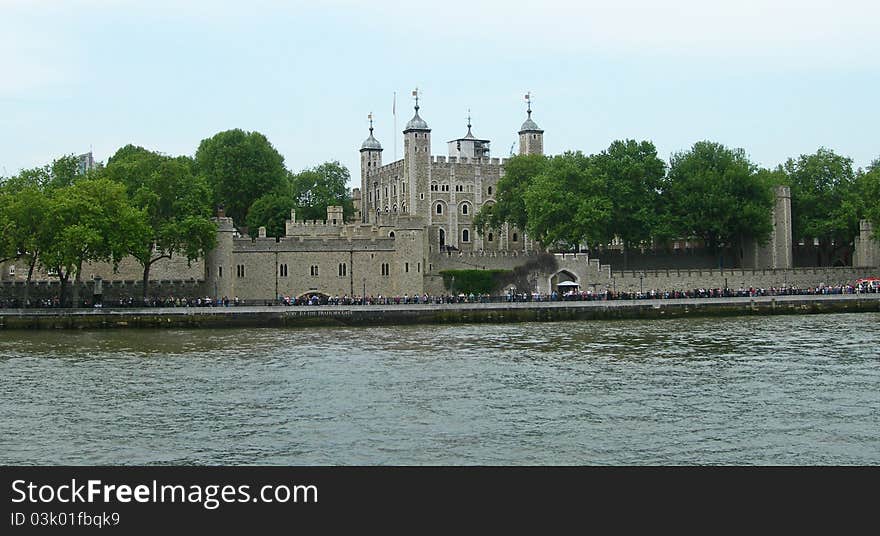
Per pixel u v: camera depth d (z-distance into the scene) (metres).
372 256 126.88
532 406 55.06
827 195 159.00
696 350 79.69
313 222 148.62
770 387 60.62
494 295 129.25
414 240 126.88
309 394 59.09
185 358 76.06
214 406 55.56
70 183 122.88
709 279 138.88
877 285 135.38
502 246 183.62
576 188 139.25
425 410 54.09
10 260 108.00
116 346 84.88
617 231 141.88
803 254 162.00
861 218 153.62
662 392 59.22
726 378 64.25
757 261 151.62
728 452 45.38
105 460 44.69
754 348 80.56
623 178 142.50
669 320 111.88
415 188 177.50
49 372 68.44
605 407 54.72
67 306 108.25
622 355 76.81
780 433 48.38
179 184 115.50
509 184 158.50
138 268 123.25
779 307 119.56
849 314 117.44
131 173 119.00
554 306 112.81
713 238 149.25
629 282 135.50
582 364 71.56
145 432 49.38
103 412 54.03
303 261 125.12
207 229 112.81
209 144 168.50
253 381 64.00
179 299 116.62
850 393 58.28
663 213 144.00
